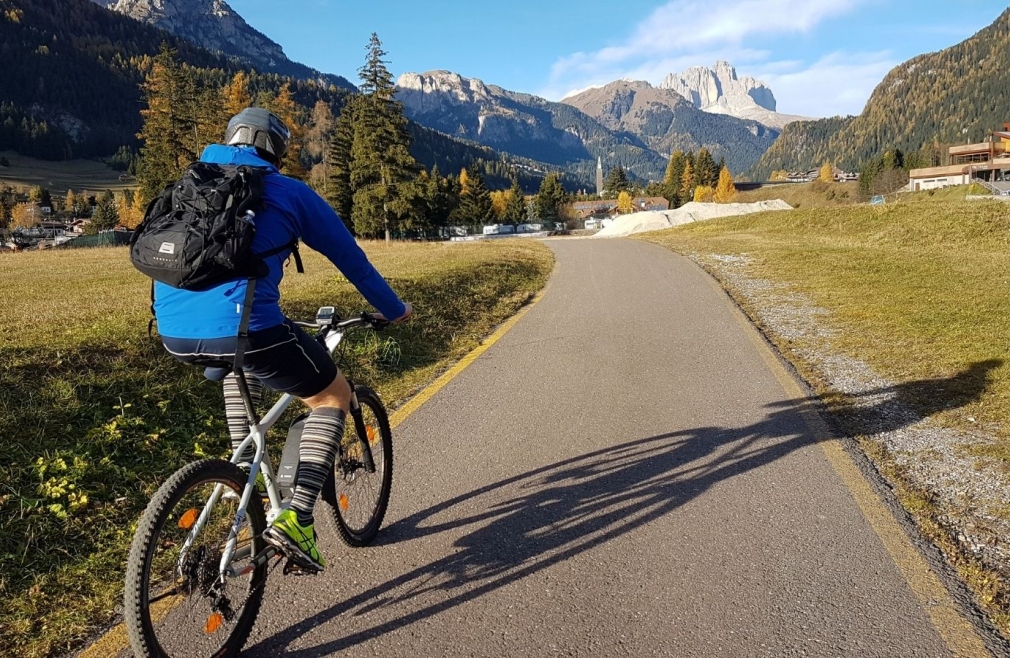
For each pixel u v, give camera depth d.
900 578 3.14
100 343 5.83
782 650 2.67
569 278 15.73
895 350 7.27
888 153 139.75
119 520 3.78
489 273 14.45
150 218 2.54
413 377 7.07
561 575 3.25
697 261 18.22
